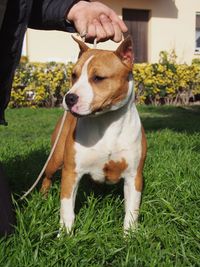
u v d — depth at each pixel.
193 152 2.50
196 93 6.54
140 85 6.23
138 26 7.05
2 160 2.38
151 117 4.98
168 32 7.18
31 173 2.10
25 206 1.61
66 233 1.45
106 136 1.47
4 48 1.46
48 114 5.20
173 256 1.38
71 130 1.52
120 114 1.47
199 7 7.31
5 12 1.43
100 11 1.57
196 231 1.49
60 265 1.29
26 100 5.91
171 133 3.35
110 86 1.40
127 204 1.55
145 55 7.12
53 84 5.86
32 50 6.53
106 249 1.40
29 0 1.44
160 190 1.83
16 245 1.34
